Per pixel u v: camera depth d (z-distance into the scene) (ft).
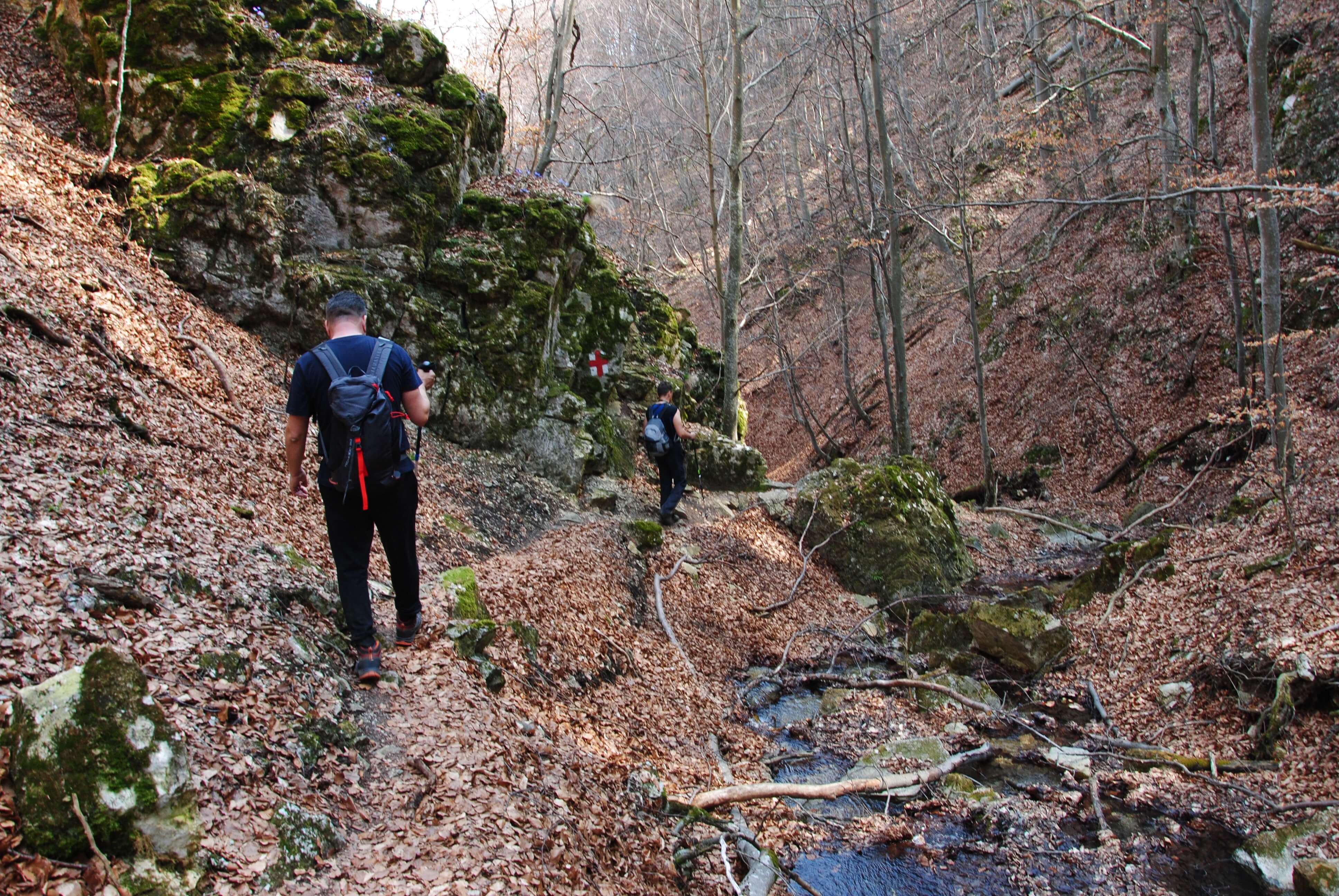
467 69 72.13
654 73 98.73
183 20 31.63
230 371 27.17
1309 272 53.67
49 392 18.81
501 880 10.80
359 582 14.79
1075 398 66.69
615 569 30.48
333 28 36.50
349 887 10.13
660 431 37.93
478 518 30.63
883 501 39.99
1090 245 74.74
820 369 97.60
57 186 28.09
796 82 86.22
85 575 12.66
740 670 29.66
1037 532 53.78
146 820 9.11
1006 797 21.09
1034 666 29.55
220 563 15.38
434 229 35.58
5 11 33.19
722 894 14.60
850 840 18.94
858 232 70.59
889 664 31.09
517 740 14.93
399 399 14.60
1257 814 19.60
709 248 110.22
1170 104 61.26
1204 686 25.26
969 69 84.48
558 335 41.68
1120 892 17.20
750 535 40.37
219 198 29.96
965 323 84.02
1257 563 29.73
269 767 11.24
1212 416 39.50
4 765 9.06
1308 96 60.44
